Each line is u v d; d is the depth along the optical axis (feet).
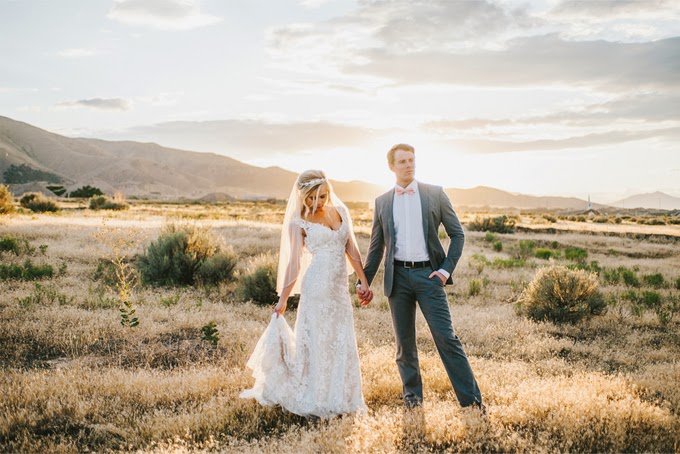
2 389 13.76
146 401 13.57
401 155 13.67
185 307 24.94
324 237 13.69
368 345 19.38
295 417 13.21
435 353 18.84
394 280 13.71
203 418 12.32
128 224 60.34
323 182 13.87
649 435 11.35
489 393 14.15
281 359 13.51
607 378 15.30
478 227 88.02
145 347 18.56
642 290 32.78
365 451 10.52
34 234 46.70
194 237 34.50
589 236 78.18
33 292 25.64
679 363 16.89
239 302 27.68
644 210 631.97
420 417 12.28
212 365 16.93
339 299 13.78
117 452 11.00
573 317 24.53
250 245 46.73
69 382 14.46
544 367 17.04
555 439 11.21
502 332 22.11
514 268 42.11
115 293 27.37
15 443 11.28
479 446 11.05
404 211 13.62
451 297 30.37
